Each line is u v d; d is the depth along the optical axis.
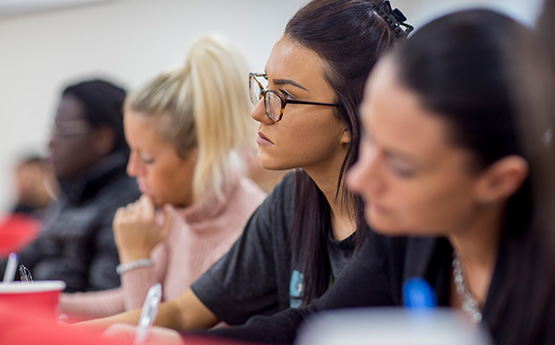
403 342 0.38
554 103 0.60
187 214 1.63
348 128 1.09
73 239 2.25
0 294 1.03
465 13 0.61
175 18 4.88
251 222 1.37
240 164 1.72
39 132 5.86
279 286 1.31
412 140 0.58
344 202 1.13
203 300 1.32
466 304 0.75
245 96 1.68
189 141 1.66
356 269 0.93
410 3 3.43
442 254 0.78
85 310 1.81
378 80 0.61
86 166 2.42
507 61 0.59
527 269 0.65
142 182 1.72
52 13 5.62
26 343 0.62
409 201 0.60
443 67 0.58
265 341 0.97
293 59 1.08
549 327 0.63
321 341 0.40
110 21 5.27
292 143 1.10
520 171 0.60
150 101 1.67
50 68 5.71
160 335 0.86
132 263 1.64
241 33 4.50
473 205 0.63
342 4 1.11
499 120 0.58
